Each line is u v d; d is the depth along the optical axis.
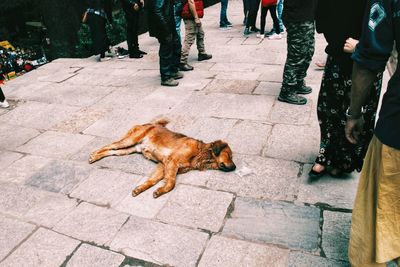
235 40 8.17
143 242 2.77
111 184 3.48
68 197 3.36
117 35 10.01
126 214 3.07
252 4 8.23
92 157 3.87
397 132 1.70
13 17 13.55
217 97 5.23
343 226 2.76
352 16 2.48
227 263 2.53
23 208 3.27
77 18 9.85
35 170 3.86
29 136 4.67
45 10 9.74
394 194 1.83
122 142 3.89
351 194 3.06
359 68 1.82
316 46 7.07
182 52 6.33
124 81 6.37
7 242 2.89
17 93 6.26
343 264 2.44
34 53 12.29
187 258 2.60
